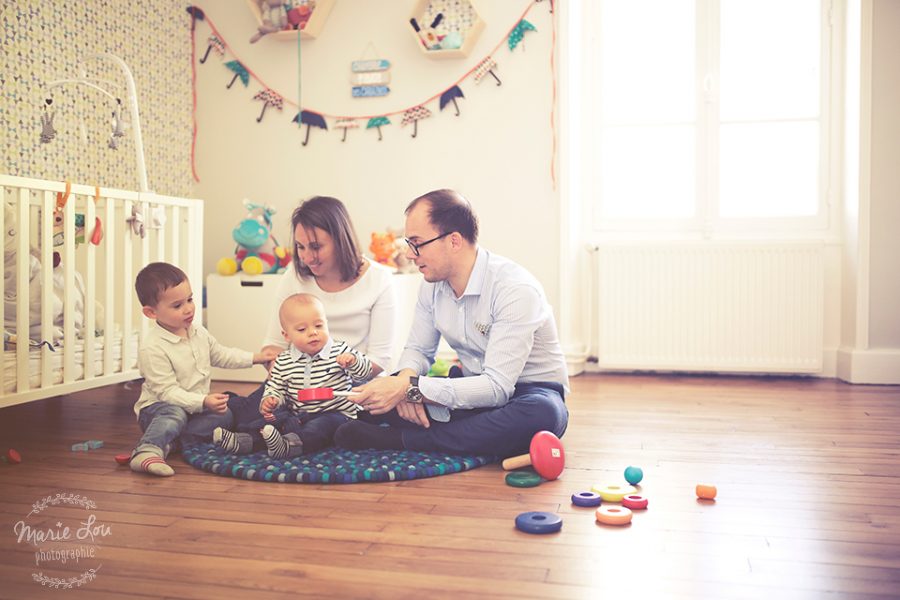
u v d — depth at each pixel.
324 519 1.51
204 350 2.30
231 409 2.25
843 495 1.66
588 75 3.72
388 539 1.40
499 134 3.60
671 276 3.52
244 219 3.78
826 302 3.51
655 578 1.22
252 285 3.38
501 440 1.89
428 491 1.70
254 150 3.85
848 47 3.42
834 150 3.52
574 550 1.34
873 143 3.29
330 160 3.78
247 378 3.40
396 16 3.68
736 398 2.93
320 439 1.99
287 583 1.20
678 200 3.67
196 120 3.87
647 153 3.69
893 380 3.28
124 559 1.30
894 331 3.32
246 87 3.84
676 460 1.97
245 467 1.82
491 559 1.30
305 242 2.12
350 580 1.21
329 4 3.69
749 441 2.19
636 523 1.49
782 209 3.59
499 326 1.91
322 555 1.32
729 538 1.40
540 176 3.56
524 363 1.91
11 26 2.81
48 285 2.25
